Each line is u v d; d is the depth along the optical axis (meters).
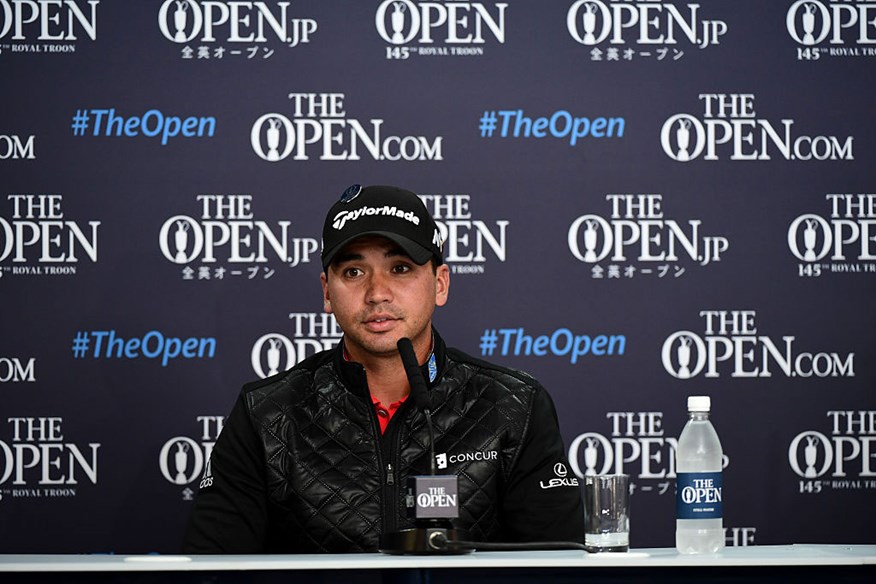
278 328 9.80
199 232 9.80
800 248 9.97
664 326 9.93
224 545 7.32
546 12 9.98
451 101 9.93
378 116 9.91
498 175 9.92
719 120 10.00
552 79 9.96
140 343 9.73
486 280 9.89
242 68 9.87
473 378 7.79
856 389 9.92
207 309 9.79
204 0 9.86
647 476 9.88
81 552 9.63
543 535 7.43
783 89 9.98
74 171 9.76
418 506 5.60
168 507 9.70
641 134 9.97
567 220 9.93
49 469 9.65
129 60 9.83
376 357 7.40
